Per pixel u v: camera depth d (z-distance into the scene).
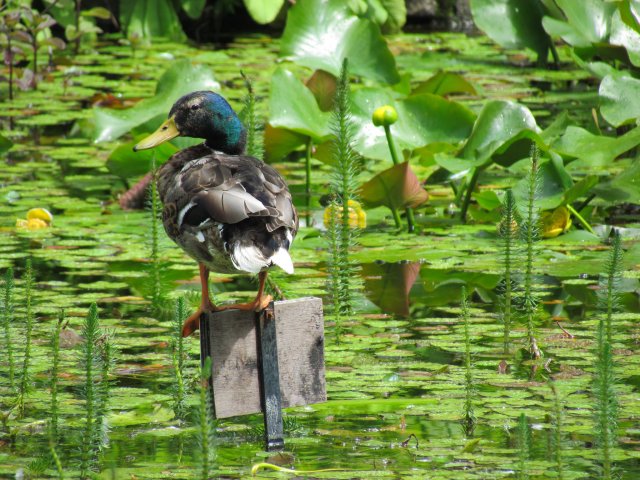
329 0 17.05
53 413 7.18
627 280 10.88
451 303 10.23
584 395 7.87
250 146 10.09
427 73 21.41
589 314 9.87
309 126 13.20
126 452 6.93
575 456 6.82
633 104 14.47
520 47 21.02
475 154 12.70
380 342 9.09
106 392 7.33
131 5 24.97
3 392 7.91
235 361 6.92
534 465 6.63
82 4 24.98
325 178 14.80
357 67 16.83
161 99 15.14
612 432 6.36
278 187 6.87
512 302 10.17
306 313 7.09
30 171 15.11
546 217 12.17
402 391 8.02
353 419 7.53
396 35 25.47
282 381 7.05
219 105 8.69
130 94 19.36
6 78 19.06
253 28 27.09
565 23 18.52
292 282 10.52
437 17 27.39
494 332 9.33
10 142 14.92
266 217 6.53
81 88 20.27
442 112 13.82
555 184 12.14
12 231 12.27
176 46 24.23
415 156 14.48
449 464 6.71
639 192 12.38
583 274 10.76
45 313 9.66
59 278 10.80
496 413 7.54
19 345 8.80
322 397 7.21
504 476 6.51
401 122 13.78
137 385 8.10
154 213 10.17
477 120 12.95
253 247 6.46
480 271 11.01
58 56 22.27
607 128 17.14
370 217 13.38
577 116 17.97
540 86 20.83
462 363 8.61
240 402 6.96
